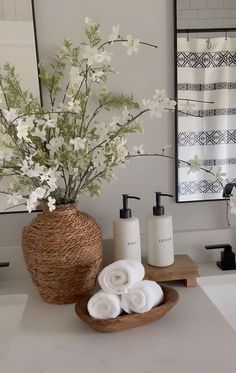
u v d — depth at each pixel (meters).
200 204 1.14
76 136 0.87
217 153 1.11
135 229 0.97
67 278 0.88
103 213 1.11
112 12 1.02
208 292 1.04
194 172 1.02
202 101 1.08
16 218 1.08
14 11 0.98
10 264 1.08
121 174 1.10
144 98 1.06
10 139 0.79
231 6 1.05
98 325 0.74
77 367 0.67
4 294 0.99
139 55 1.04
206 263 1.14
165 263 0.98
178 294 0.88
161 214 0.99
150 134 1.09
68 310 0.88
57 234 0.85
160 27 1.04
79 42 1.02
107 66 0.95
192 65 1.07
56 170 0.82
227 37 1.07
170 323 0.80
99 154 0.83
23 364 0.68
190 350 0.70
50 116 0.83
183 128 1.09
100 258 0.93
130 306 0.77
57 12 1.00
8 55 0.99
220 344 0.72
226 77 1.08
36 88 1.01
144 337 0.75
